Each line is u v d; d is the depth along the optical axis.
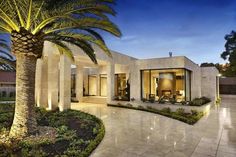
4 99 18.55
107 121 9.41
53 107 12.23
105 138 6.54
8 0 5.39
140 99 15.66
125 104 14.80
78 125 8.22
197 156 5.01
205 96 19.94
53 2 5.64
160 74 15.46
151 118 10.24
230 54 28.56
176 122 9.23
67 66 12.52
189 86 15.91
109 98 15.79
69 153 4.93
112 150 5.39
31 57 6.48
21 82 6.34
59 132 6.84
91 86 22.98
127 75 19.31
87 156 4.90
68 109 12.20
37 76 13.02
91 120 9.17
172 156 5.00
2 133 6.40
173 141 6.24
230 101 21.80
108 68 15.89
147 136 6.81
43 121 8.84
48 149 5.31
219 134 7.11
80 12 6.17
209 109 14.48
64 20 6.41
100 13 6.31
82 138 6.41
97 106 15.23
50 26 6.71
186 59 14.12
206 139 6.47
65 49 8.62
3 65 11.40
